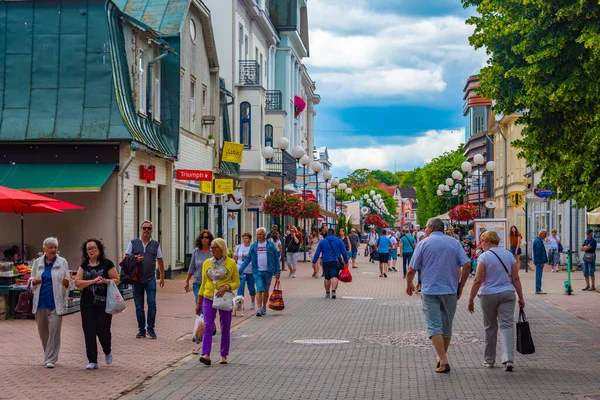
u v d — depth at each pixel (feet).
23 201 64.64
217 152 128.77
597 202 58.54
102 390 35.27
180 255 111.75
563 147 57.98
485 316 40.42
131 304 72.43
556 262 133.39
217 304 41.96
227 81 145.48
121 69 89.20
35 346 48.32
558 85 53.42
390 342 50.47
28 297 41.63
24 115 85.30
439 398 32.86
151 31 95.91
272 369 40.75
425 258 39.70
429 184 359.05
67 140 84.33
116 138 84.07
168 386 36.35
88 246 41.37
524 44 54.24
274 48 196.44
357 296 87.15
